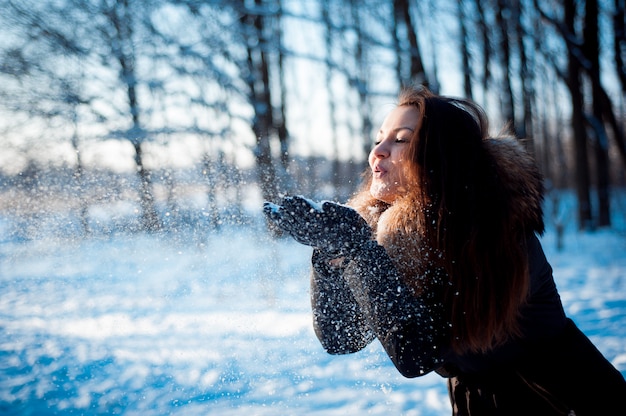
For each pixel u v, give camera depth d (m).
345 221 1.05
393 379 3.37
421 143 1.12
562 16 12.91
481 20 11.23
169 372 3.24
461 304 1.10
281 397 2.93
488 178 1.12
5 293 5.02
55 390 3.02
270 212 1.06
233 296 3.60
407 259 1.11
